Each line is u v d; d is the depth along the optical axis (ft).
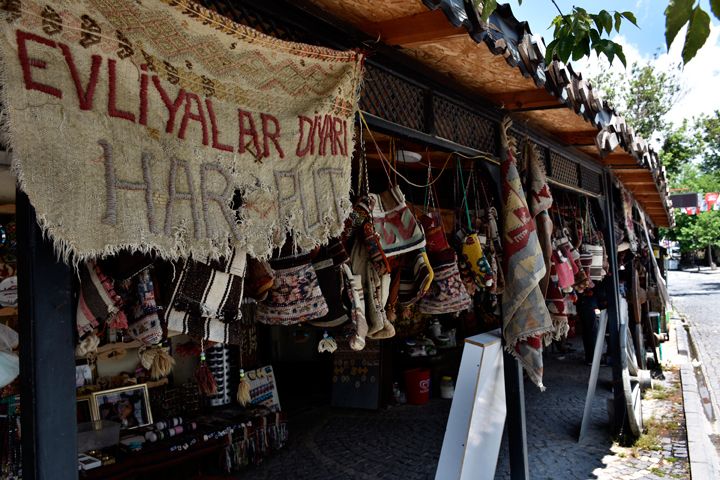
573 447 17.92
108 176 4.19
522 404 12.19
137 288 5.98
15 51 3.69
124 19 4.40
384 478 15.61
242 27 5.35
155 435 14.03
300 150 6.05
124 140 4.35
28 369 4.24
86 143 4.07
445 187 17.97
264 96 5.72
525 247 11.30
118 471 12.57
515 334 11.26
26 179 3.67
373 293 8.60
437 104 9.91
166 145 4.69
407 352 23.91
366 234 8.47
